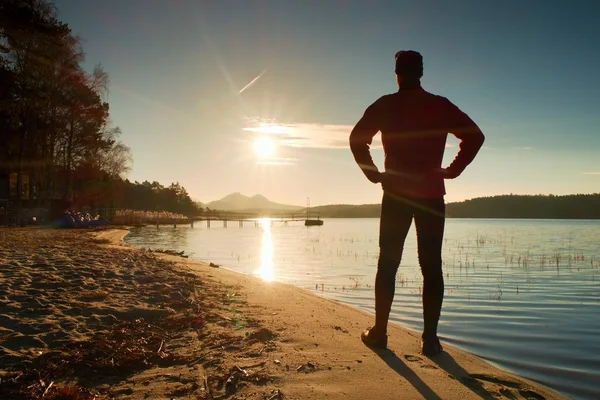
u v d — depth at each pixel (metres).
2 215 26.98
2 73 21.14
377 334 3.75
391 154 3.58
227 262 15.63
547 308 7.10
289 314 5.07
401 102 3.54
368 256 18.55
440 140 3.50
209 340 3.80
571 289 9.20
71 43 31.08
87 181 44.19
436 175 3.52
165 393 2.66
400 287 9.17
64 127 35.38
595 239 31.55
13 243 12.48
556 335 5.30
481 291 8.94
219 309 5.14
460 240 31.12
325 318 4.99
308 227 71.19
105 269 7.35
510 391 2.89
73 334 3.77
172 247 22.41
